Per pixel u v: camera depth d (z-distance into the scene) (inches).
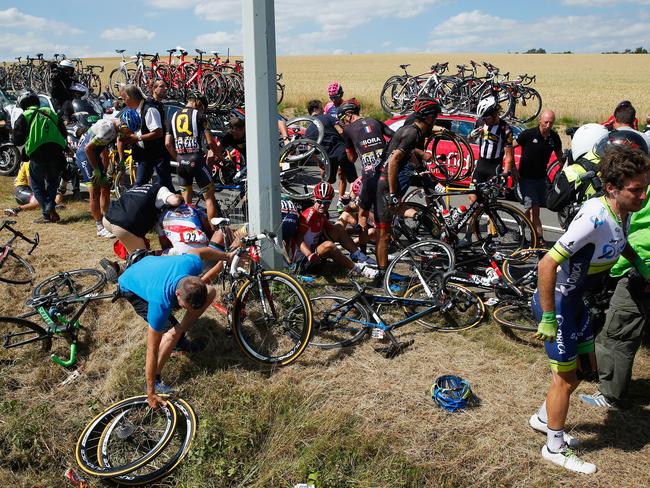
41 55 960.3
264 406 150.7
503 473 128.8
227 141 294.2
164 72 664.4
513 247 246.1
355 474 129.1
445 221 243.3
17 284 231.6
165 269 148.5
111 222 197.3
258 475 131.8
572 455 129.6
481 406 151.3
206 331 185.6
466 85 615.5
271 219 207.3
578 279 119.2
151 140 271.9
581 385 159.8
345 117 297.0
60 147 305.7
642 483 124.6
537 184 251.0
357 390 158.6
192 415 145.3
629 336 140.8
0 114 490.0
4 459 139.0
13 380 169.9
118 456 142.8
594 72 2143.2
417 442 138.2
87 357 181.9
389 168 211.0
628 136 156.9
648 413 147.9
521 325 183.5
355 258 237.0
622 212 114.8
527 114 847.1
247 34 193.9
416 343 183.3
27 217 325.4
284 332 184.4
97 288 211.3
